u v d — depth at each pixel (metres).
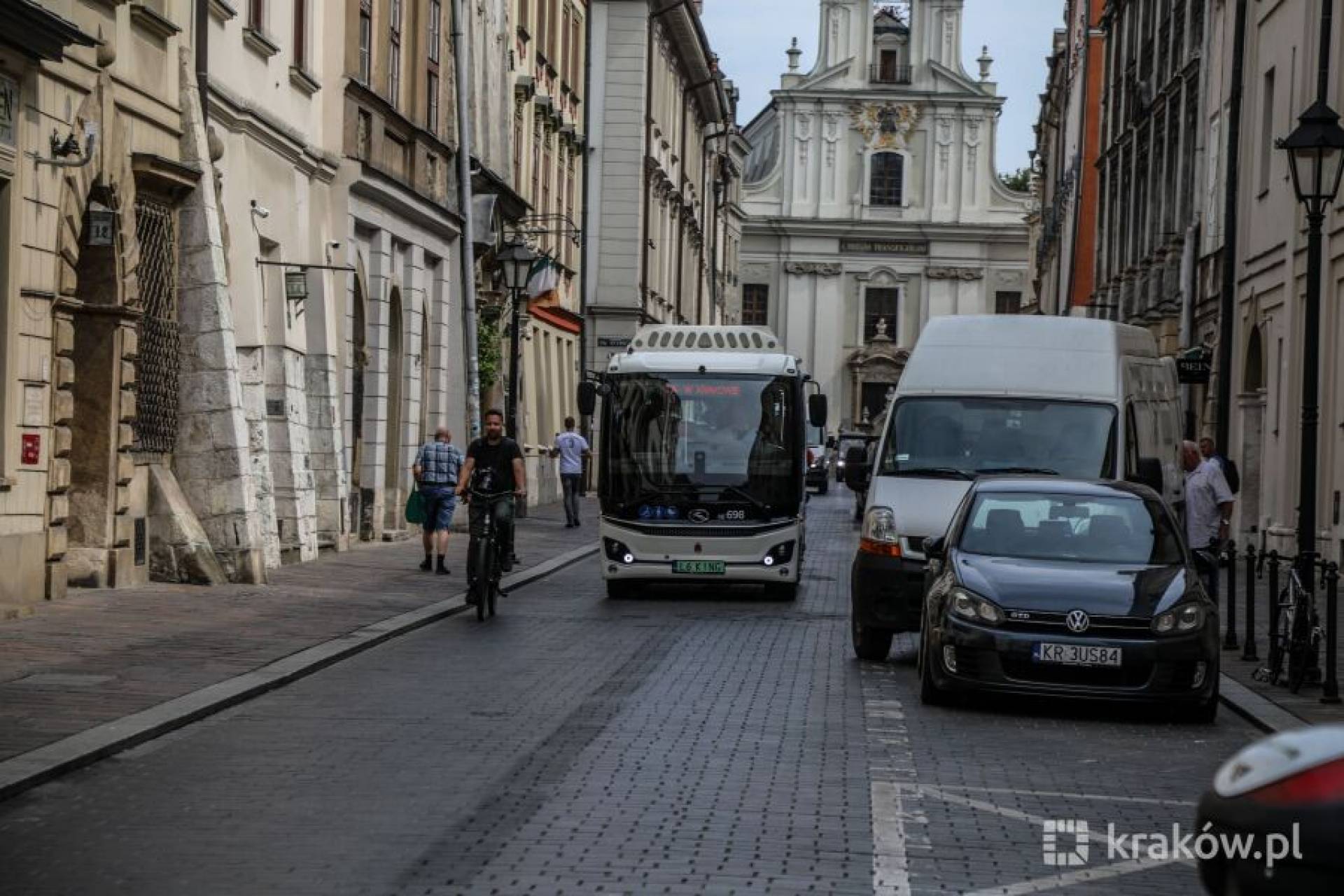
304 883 7.85
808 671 16.19
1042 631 13.66
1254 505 35.38
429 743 11.66
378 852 8.48
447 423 37.62
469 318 31.19
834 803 9.88
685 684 14.95
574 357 57.81
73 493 20.36
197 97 22.45
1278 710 14.23
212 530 22.42
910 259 109.81
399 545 32.12
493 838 8.80
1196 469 23.56
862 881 8.05
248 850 8.52
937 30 109.31
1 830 8.97
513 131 45.84
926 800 10.06
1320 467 29.30
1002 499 15.26
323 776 10.48
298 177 27.88
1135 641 13.56
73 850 8.52
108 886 7.82
